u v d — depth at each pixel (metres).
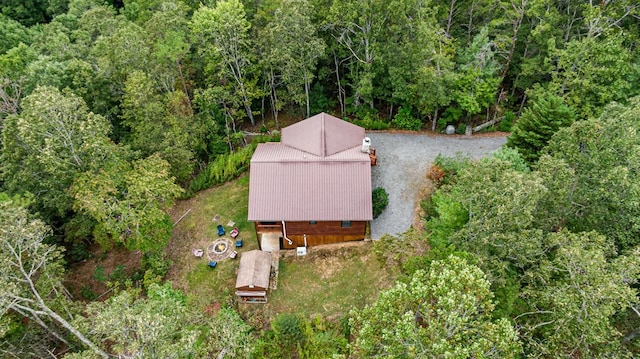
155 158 32.06
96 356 21.09
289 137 36.00
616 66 34.94
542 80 43.09
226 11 36.47
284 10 36.41
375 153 37.81
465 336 16.88
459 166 33.66
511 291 20.27
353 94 44.44
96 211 27.41
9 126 29.62
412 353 15.48
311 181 30.77
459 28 46.97
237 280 28.64
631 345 22.50
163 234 30.62
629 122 22.12
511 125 41.00
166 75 37.56
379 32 36.81
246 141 42.84
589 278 19.39
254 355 25.75
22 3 58.31
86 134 29.31
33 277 26.92
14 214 21.72
